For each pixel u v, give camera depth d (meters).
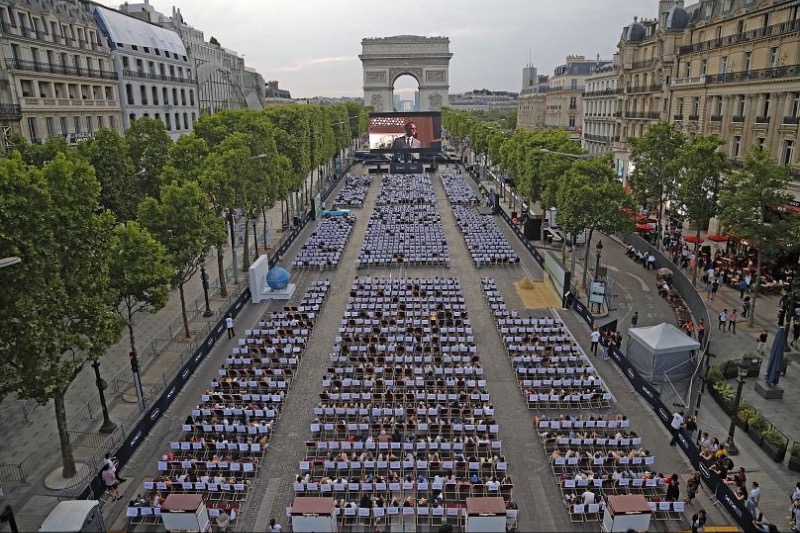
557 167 58.59
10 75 58.38
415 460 27.12
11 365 23.41
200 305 48.91
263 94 195.62
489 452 27.58
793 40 50.25
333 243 66.38
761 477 26.19
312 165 91.38
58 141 46.31
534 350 38.03
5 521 21.70
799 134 49.62
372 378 33.69
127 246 30.77
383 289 50.16
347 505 23.88
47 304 23.25
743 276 48.81
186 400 33.53
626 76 90.81
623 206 53.22
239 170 52.75
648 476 24.80
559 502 24.80
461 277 56.34
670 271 51.16
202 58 141.50
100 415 31.91
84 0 76.69
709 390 33.88
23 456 28.12
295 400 33.25
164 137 58.84
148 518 24.12
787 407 31.83
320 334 42.41
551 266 51.50
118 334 26.44
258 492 25.64
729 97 60.28
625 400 33.03
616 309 47.09
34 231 22.84
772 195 39.78
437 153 132.38
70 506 21.52
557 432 29.45
